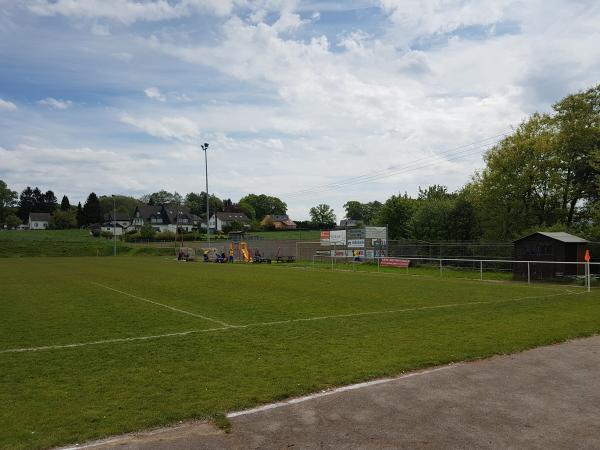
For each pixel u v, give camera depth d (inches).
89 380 286.8
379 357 335.0
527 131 1555.1
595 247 1093.1
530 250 1045.2
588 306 592.7
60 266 1738.4
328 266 1718.8
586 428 212.5
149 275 1239.5
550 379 288.0
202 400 248.1
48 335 439.5
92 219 5821.9
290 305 634.8
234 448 193.9
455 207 1710.1
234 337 414.6
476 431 209.5
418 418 224.8
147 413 229.3
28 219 6368.1
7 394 261.6
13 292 829.2
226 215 5442.9
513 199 1553.9
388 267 1610.5
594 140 1476.4
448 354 343.6
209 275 1236.5
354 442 198.7
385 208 2298.2
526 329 436.5
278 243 2472.9
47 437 203.2
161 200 7726.4
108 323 503.8
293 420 223.1
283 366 313.1
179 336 423.5
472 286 911.0
